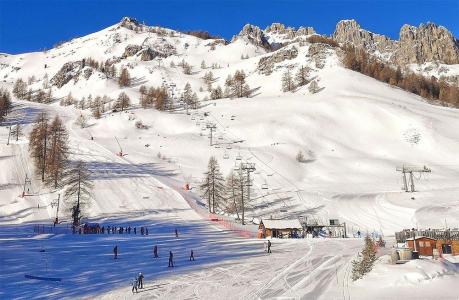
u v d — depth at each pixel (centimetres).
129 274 4072
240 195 10219
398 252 4081
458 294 2809
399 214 9425
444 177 12650
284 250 5881
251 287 3397
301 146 16062
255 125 18450
